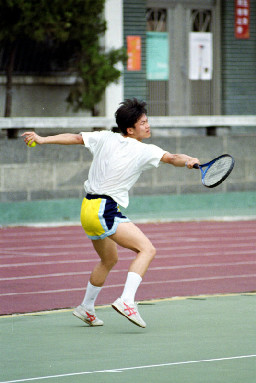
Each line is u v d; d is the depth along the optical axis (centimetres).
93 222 1567
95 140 1590
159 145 4641
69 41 4488
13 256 2878
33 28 4050
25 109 4831
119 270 2541
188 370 1273
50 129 4403
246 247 3125
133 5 5341
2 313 1864
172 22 5612
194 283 2305
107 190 1564
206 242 3272
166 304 1948
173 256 2878
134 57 5369
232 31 5719
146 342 1502
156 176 4584
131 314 1545
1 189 4159
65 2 4112
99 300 2038
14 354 1408
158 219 4012
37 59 4725
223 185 4816
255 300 2005
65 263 2719
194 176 4709
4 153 4169
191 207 4612
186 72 5666
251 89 5788
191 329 1628
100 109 5044
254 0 5766
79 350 1438
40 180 4262
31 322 1742
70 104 4731
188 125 4781
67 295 2131
